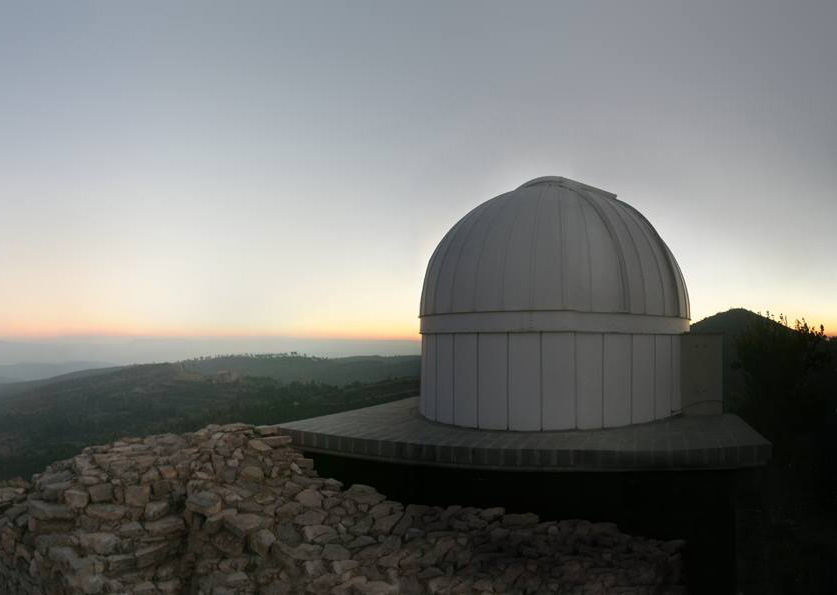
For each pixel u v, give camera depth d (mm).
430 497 11031
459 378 12992
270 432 12555
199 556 9266
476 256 12922
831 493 18703
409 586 8195
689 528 9867
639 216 14383
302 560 8719
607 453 9930
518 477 10445
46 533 9828
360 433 12086
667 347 13508
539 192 13422
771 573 14352
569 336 12078
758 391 22125
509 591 8086
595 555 9086
